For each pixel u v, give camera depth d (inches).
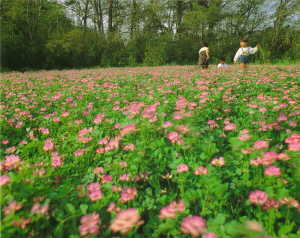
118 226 45.6
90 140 97.3
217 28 1089.4
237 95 175.9
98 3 1101.7
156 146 88.8
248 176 69.4
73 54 865.5
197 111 129.7
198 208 61.1
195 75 310.0
